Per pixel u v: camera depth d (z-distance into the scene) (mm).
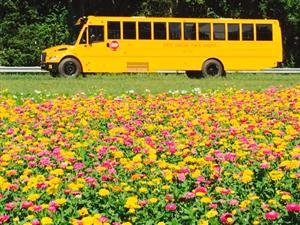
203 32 27328
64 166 7039
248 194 6078
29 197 5688
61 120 10867
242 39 27734
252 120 10914
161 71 27531
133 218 5332
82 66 26078
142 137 9531
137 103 13609
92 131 9500
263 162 6840
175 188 6227
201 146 8430
